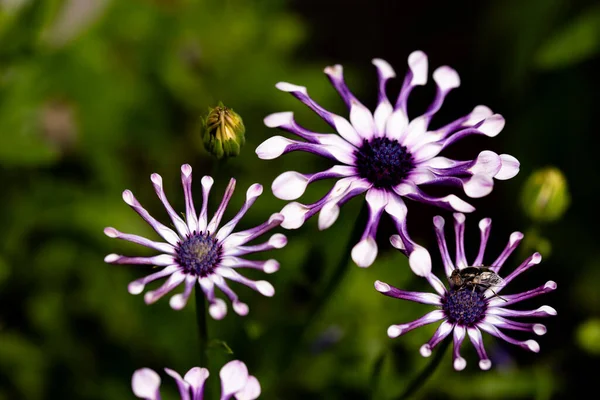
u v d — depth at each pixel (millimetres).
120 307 500
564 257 559
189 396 358
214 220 374
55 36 515
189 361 475
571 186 584
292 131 383
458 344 367
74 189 512
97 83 525
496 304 374
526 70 607
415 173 379
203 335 390
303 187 371
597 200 575
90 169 525
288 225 366
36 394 495
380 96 397
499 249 572
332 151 382
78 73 521
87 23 522
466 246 578
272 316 463
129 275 506
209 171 553
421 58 403
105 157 525
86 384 493
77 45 520
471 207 365
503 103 646
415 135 391
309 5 753
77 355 498
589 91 597
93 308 503
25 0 489
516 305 554
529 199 434
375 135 390
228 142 402
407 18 733
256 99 542
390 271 480
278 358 443
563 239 562
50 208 506
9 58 494
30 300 508
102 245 506
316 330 476
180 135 552
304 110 542
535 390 477
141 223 514
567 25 559
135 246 507
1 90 492
